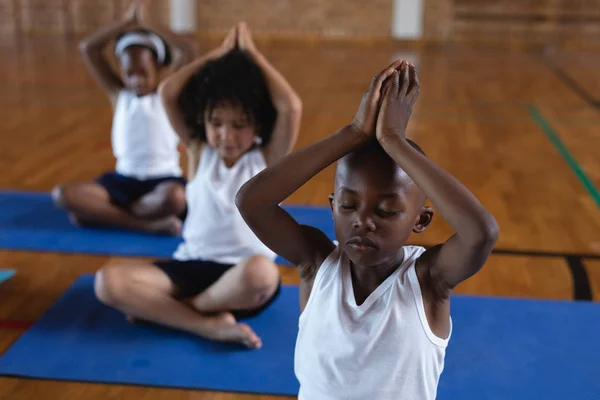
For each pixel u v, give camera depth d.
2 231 2.66
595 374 1.76
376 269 1.17
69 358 1.79
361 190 1.08
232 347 1.86
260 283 1.85
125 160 2.70
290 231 1.19
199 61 1.90
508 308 2.10
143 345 1.86
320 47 9.84
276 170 1.11
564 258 2.55
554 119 5.19
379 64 8.14
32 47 8.93
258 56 1.86
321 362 1.18
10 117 4.87
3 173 3.47
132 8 2.63
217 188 1.90
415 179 1.02
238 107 1.79
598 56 9.41
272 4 9.98
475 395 1.65
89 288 2.20
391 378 1.14
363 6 9.91
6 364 1.76
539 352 1.85
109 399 1.63
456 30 10.11
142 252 2.51
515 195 3.30
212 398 1.64
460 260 1.06
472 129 4.78
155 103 2.63
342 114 5.13
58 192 2.65
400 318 1.13
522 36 10.05
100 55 2.66
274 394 1.65
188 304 1.97
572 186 3.48
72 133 4.41
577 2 9.87
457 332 1.95
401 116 1.08
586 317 2.06
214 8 10.02
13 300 2.14
